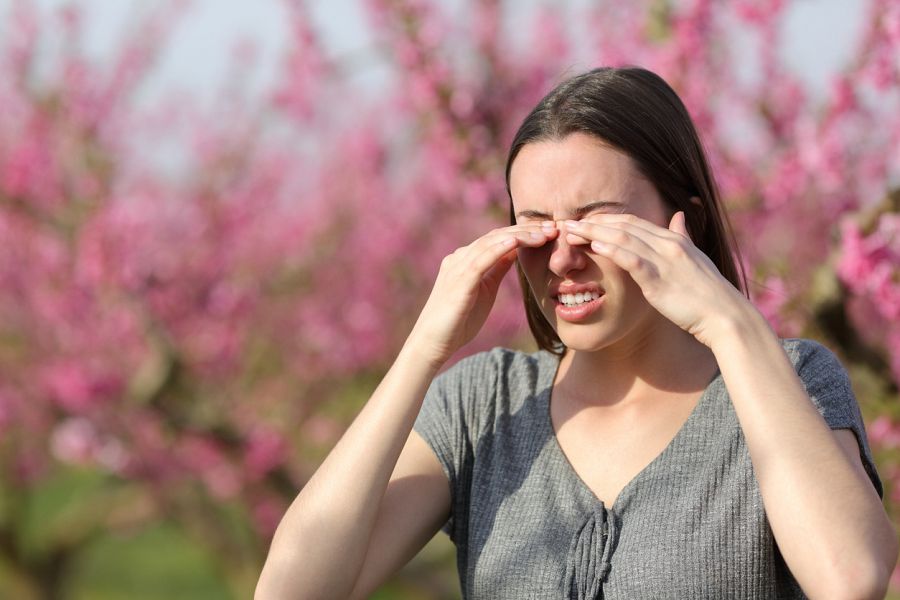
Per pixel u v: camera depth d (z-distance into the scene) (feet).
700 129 20.21
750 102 22.57
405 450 9.12
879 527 7.16
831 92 19.63
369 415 8.60
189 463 36.65
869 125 20.49
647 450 8.27
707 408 8.27
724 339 7.67
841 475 7.27
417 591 36.42
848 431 8.11
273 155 43.98
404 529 8.77
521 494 8.52
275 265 42.45
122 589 62.08
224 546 39.14
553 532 8.20
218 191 42.65
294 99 39.73
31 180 36.11
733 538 7.71
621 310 8.03
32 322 37.45
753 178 20.89
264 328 40.98
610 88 8.32
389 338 41.22
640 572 7.73
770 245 22.58
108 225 34.94
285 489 36.94
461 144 23.61
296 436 38.88
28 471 42.34
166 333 36.32
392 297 42.01
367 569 8.59
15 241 36.50
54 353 37.55
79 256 35.19
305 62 29.09
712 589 7.64
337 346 40.78
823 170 20.15
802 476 7.24
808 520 7.13
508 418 9.02
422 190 38.47
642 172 8.23
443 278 8.71
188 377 37.17
